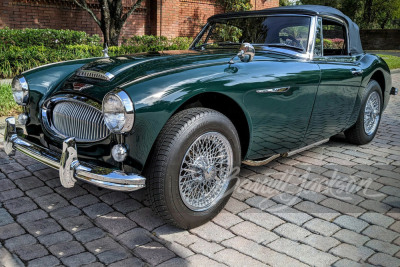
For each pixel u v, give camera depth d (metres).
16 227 2.78
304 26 3.73
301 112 3.47
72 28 11.54
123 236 2.70
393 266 2.40
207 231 2.79
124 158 2.46
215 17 4.31
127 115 2.37
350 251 2.56
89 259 2.42
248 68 3.04
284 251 2.55
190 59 3.09
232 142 2.89
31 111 3.21
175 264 2.39
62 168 2.49
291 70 3.30
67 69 3.42
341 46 4.49
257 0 15.86
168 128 2.56
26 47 9.10
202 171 2.77
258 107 3.07
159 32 13.39
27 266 2.33
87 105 2.70
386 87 5.02
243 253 2.53
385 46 29.62
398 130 5.69
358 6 38.28
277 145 3.46
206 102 3.03
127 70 2.84
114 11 10.34
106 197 3.30
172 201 2.58
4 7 10.21
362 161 4.32
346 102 4.10
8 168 3.84
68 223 2.86
